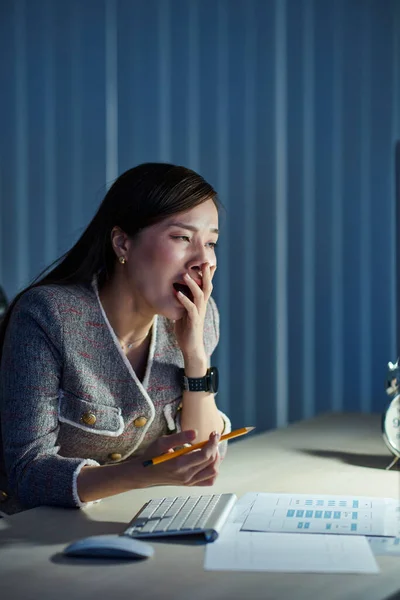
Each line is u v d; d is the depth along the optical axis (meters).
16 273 3.36
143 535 1.09
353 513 1.19
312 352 2.88
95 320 1.41
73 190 3.25
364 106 2.79
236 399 3.01
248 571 0.96
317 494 1.34
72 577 0.95
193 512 1.16
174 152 3.08
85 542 1.02
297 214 2.89
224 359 3.02
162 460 1.17
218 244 3.02
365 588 0.91
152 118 3.11
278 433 1.94
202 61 3.03
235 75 2.97
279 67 2.91
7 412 1.34
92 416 1.38
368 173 2.79
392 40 2.75
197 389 1.52
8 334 1.39
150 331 1.51
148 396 1.45
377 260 2.78
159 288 1.41
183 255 1.41
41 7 3.29
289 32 2.89
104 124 3.19
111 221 1.44
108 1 3.16
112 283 1.45
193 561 1.00
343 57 2.82
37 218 3.32
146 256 1.40
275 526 1.13
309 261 2.88
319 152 2.86
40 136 3.31
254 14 2.94
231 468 1.55
